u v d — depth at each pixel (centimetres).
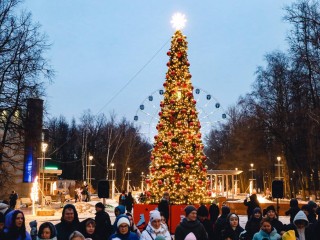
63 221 971
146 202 2372
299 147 5006
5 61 3278
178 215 2222
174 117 2370
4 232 900
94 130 9825
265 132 5303
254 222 1162
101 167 9388
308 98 4316
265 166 6412
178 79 2412
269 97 5150
